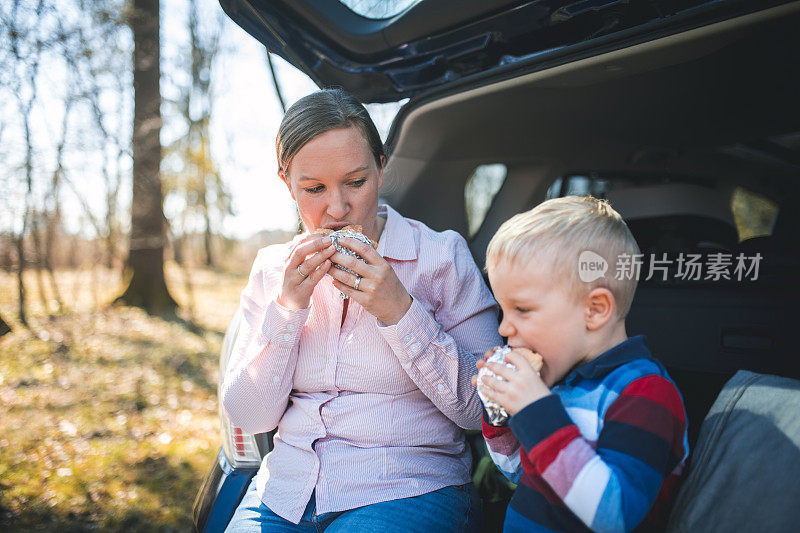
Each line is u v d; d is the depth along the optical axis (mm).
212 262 20516
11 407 4090
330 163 1297
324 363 1401
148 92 8102
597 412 1006
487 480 1808
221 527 1504
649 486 908
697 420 1417
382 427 1346
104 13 7000
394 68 1923
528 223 1067
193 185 10977
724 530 935
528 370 1012
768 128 2307
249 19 1834
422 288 1457
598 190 2795
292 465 1373
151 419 4145
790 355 1475
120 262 9586
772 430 970
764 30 1407
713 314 1589
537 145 2551
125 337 6879
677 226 2365
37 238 7539
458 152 2312
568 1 1511
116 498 2865
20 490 2854
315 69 1992
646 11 1460
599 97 2076
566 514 992
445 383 1309
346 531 1237
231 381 1425
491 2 1592
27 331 6453
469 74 1881
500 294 1097
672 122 2406
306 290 1320
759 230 2469
